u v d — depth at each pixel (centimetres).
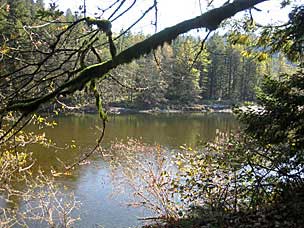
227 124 3594
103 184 1411
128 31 253
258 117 720
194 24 231
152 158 1269
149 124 3453
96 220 1114
